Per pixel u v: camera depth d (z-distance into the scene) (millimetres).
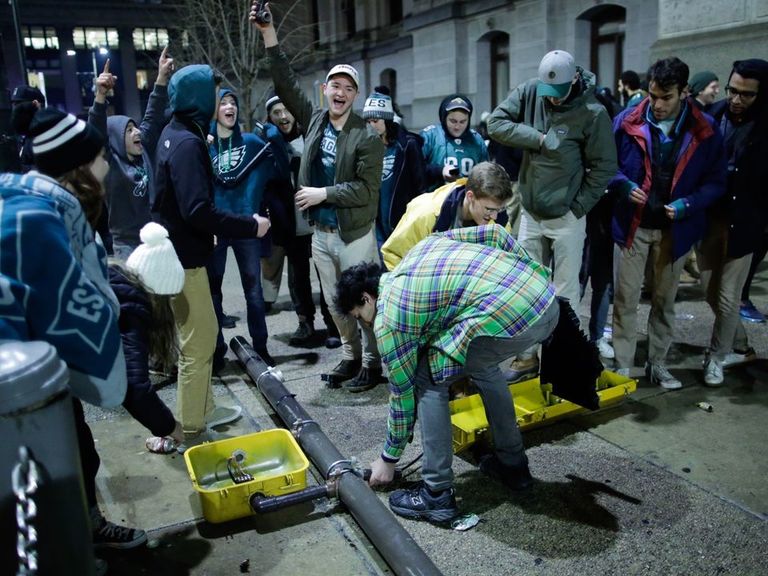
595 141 3471
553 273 3799
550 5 12258
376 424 3482
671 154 3506
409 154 4461
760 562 2348
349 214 3686
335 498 2742
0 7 31828
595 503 2721
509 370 3945
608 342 4391
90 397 1797
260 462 2994
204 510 2574
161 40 40438
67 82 39844
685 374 3979
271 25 3803
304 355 4570
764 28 6047
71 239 1825
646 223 3594
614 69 11719
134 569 2396
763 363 4121
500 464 2842
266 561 2430
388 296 2361
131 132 4293
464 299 2332
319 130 3752
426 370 2506
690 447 3141
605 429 3342
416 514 2635
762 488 2789
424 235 2998
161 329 2568
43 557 1406
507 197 2562
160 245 2465
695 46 6625
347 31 20891
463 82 15242
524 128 3561
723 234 3744
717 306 3787
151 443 3221
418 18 15992
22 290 1604
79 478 1470
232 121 4230
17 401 1304
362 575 2344
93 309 1727
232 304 5840
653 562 2363
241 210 4312
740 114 3615
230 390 3973
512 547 2469
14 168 8539
